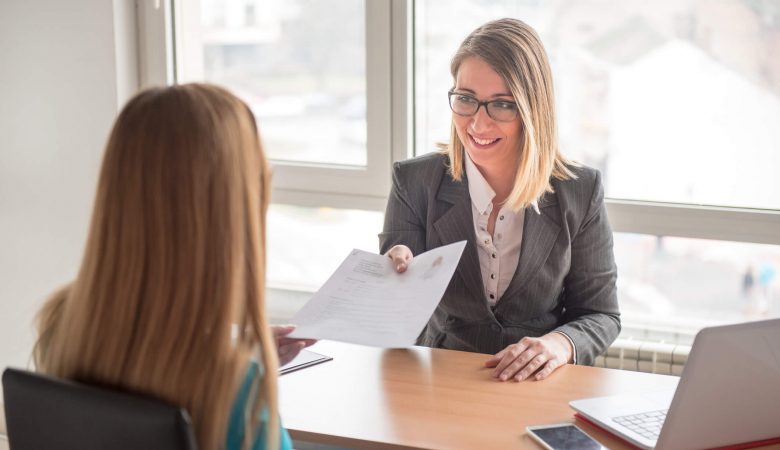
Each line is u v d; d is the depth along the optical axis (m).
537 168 2.19
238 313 1.15
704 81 2.66
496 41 2.17
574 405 1.75
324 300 1.91
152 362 1.11
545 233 2.25
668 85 2.70
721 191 2.71
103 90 3.12
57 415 1.12
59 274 3.29
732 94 2.64
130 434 1.07
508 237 2.27
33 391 1.14
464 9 2.86
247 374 1.16
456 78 2.25
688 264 2.78
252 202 1.16
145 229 1.11
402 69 2.92
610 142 2.79
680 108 2.70
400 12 2.88
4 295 3.38
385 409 1.77
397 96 2.94
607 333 2.23
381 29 2.92
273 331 1.77
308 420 1.72
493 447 1.61
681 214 2.72
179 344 1.11
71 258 3.27
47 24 3.13
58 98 3.17
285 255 3.26
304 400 1.81
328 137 3.12
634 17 2.70
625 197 2.81
